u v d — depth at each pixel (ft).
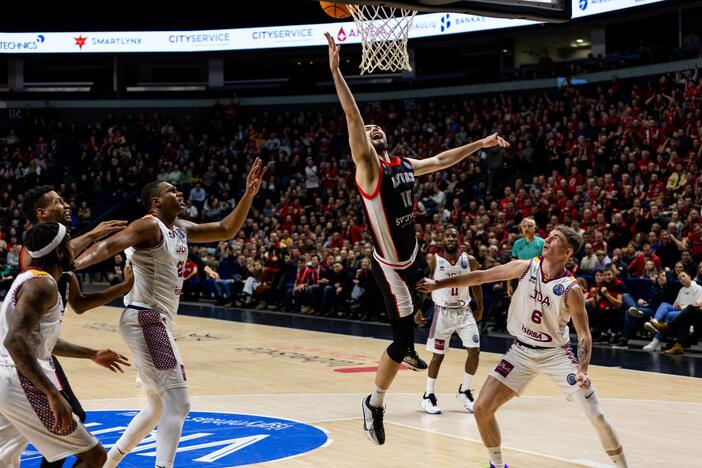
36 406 13.47
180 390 16.76
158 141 95.40
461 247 29.81
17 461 14.38
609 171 62.18
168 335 17.01
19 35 96.53
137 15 95.86
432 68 99.40
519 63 91.56
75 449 13.75
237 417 26.66
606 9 71.15
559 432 24.57
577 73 79.36
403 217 16.29
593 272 46.98
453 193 68.74
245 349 43.42
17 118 101.60
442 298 27.91
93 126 97.35
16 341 13.01
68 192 87.81
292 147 89.45
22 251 14.70
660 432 24.58
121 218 85.25
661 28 81.35
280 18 93.50
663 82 67.77
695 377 34.53
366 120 88.17
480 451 22.08
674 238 45.80
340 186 75.05
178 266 17.52
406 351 16.75
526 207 57.21
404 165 16.67
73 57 97.25
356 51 92.84
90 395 30.37
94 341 45.73
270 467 20.30
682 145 59.00
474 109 80.74
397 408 28.37
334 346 44.65
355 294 56.90
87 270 83.87
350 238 64.49
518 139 72.49
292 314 62.03
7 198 87.40
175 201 17.61
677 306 42.04
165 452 16.24
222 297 68.80
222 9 94.48
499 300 49.14
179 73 108.88
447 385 33.06
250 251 67.10
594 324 45.06
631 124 63.62
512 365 18.75
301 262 62.03
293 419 26.32
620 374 35.32
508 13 24.32
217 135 95.76
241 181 86.17
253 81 105.19
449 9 23.50
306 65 101.50
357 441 23.20
